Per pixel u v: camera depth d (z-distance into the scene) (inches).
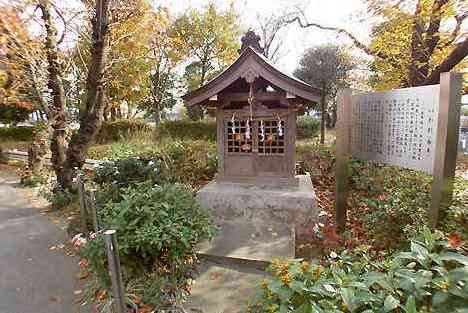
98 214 122.1
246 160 195.9
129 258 102.4
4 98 246.7
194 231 110.9
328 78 559.2
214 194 182.9
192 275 122.8
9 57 225.3
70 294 111.3
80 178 155.7
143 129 542.6
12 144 566.9
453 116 97.1
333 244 123.6
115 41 247.6
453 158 99.5
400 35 263.6
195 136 542.9
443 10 199.0
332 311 50.5
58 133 241.6
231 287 114.8
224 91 188.5
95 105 228.7
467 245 77.0
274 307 56.8
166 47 527.2
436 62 248.8
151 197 121.9
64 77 280.1
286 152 188.5
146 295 99.7
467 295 48.3
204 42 601.9
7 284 118.6
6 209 219.1
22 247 153.0
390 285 54.9
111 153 334.3
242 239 152.9
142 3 254.7
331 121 658.8
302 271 62.2
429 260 57.7
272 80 166.2
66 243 157.0
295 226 169.0
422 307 52.2
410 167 116.0
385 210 127.6
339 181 149.1
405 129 118.3
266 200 176.7
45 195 243.0
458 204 113.0
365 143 147.3
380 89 319.0
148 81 570.9
